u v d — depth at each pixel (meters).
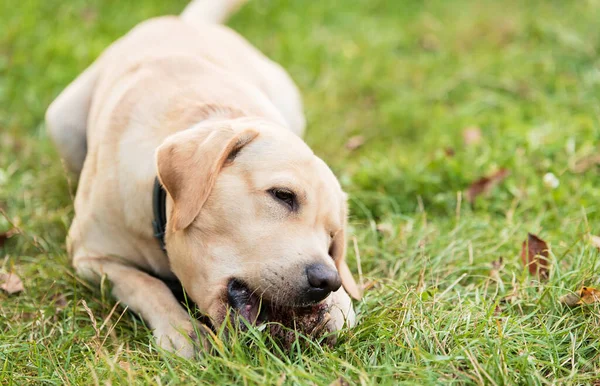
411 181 1.84
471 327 1.40
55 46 2.34
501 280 1.52
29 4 2.55
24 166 1.93
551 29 2.64
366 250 1.64
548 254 1.56
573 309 1.44
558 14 2.82
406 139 2.13
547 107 2.13
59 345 1.40
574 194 1.79
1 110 2.11
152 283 1.49
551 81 2.29
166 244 1.43
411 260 1.60
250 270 1.34
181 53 1.74
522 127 2.03
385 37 2.68
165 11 2.70
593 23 2.65
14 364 1.36
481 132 2.06
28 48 2.35
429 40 2.69
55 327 1.45
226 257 1.35
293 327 1.37
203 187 1.35
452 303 1.49
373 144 2.10
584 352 1.37
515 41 2.67
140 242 1.52
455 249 1.61
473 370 1.31
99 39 2.45
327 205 1.38
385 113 2.20
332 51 2.57
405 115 2.20
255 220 1.35
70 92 1.84
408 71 2.46
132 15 2.63
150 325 1.44
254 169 1.36
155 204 1.46
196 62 1.67
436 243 1.64
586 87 2.22
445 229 1.70
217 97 1.56
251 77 1.86
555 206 1.75
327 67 2.47
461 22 2.83
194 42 1.84
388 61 2.51
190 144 1.38
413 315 1.40
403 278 1.55
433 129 2.12
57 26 2.50
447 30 2.78
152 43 1.81
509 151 1.91
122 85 1.64
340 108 2.26
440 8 3.00
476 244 1.63
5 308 1.49
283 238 1.34
